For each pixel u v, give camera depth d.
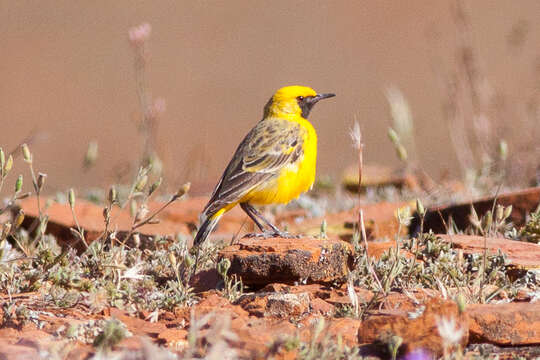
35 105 42.25
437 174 19.73
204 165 19.22
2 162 9.12
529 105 18.53
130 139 38.88
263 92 44.00
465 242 9.91
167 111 41.19
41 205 13.81
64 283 8.78
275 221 15.14
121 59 46.75
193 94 43.19
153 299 8.55
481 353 7.07
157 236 11.02
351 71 45.84
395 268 8.56
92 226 12.59
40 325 7.71
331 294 8.80
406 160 10.02
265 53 47.88
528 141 17.42
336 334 7.30
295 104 12.28
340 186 18.56
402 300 8.28
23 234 11.33
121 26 50.19
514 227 11.59
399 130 15.26
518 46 22.08
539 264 9.05
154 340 7.16
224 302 8.33
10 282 8.98
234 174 11.22
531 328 7.30
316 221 14.10
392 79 44.94
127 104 42.44
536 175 16.20
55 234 12.84
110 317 7.99
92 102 42.56
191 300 8.55
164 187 18.33
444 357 6.35
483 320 7.30
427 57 46.06
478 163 18.27
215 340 5.99
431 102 42.09
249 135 11.80
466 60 19.48
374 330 7.14
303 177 11.73
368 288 8.96
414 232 12.98
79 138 38.66
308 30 50.19
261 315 8.02
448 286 8.77
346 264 9.39
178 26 50.03
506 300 8.44
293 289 8.92
